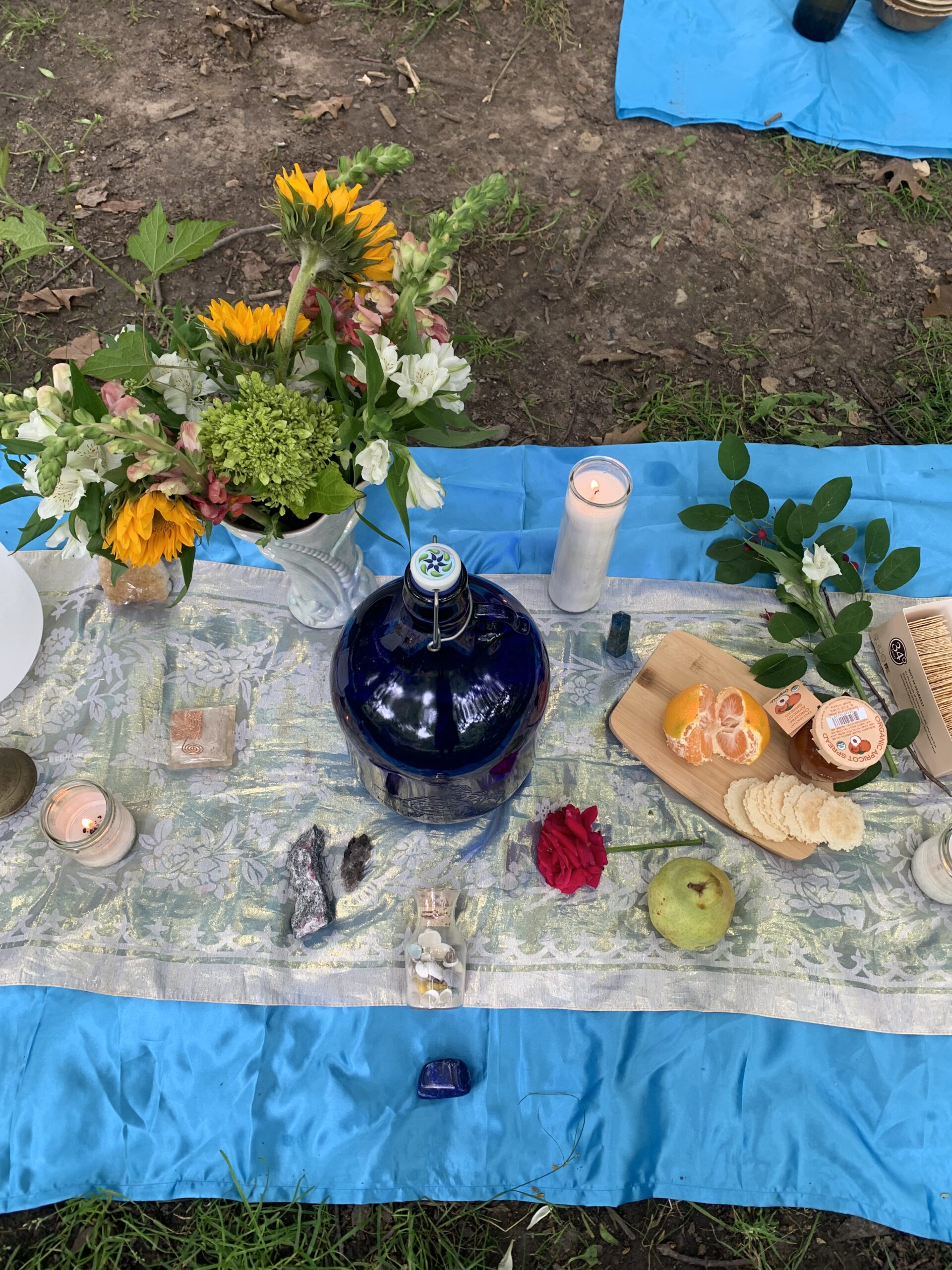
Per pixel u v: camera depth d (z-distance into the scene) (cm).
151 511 70
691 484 153
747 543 133
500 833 120
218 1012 113
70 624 129
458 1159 111
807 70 231
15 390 189
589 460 116
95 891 114
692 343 203
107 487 79
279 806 121
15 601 121
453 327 202
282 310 84
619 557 144
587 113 235
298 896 115
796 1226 121
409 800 106
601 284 211
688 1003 113
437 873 118
